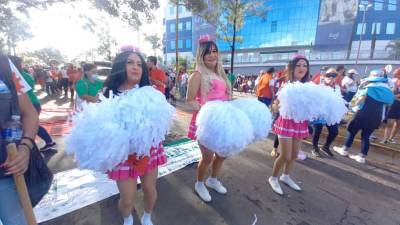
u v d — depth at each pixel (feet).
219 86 8.72
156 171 6.75
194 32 132.36
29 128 4.37
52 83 44.04
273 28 125.18
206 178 11.28
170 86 37.76
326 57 113.09
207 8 44.83
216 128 7.23
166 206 8.96
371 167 13.60
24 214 4.40
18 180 4.18
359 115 13.82
